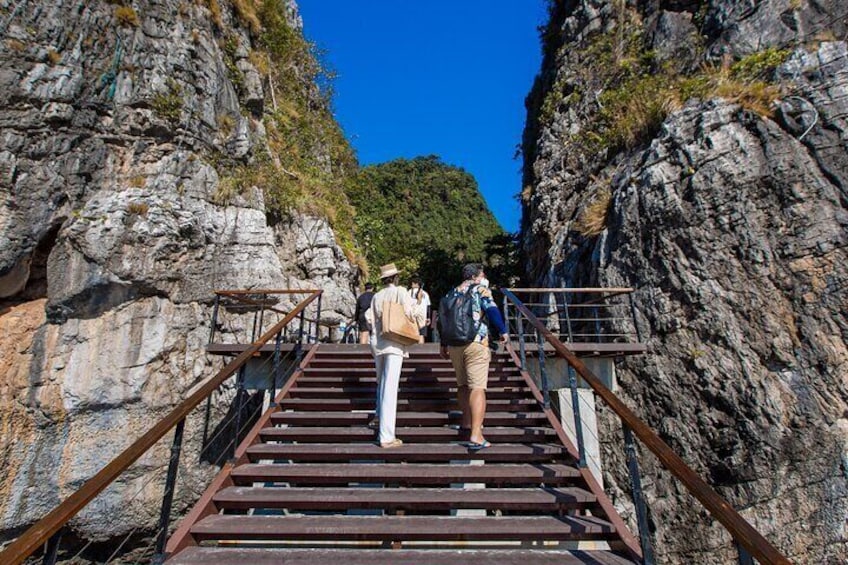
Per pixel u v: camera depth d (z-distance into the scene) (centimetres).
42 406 914
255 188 1290
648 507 991
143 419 979
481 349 486
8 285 939
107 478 271
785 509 866
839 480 838
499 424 542
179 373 1028
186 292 1076
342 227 1638
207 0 1433
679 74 1452
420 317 525
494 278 2125
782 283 964
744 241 1010
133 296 1016
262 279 1184
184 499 991
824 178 990
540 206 1669
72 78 1045
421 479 430
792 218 986
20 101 978
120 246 1006
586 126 1652
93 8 1112
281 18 1927
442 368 728
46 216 973
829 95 1042
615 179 1324
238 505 403
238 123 1361
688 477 259
